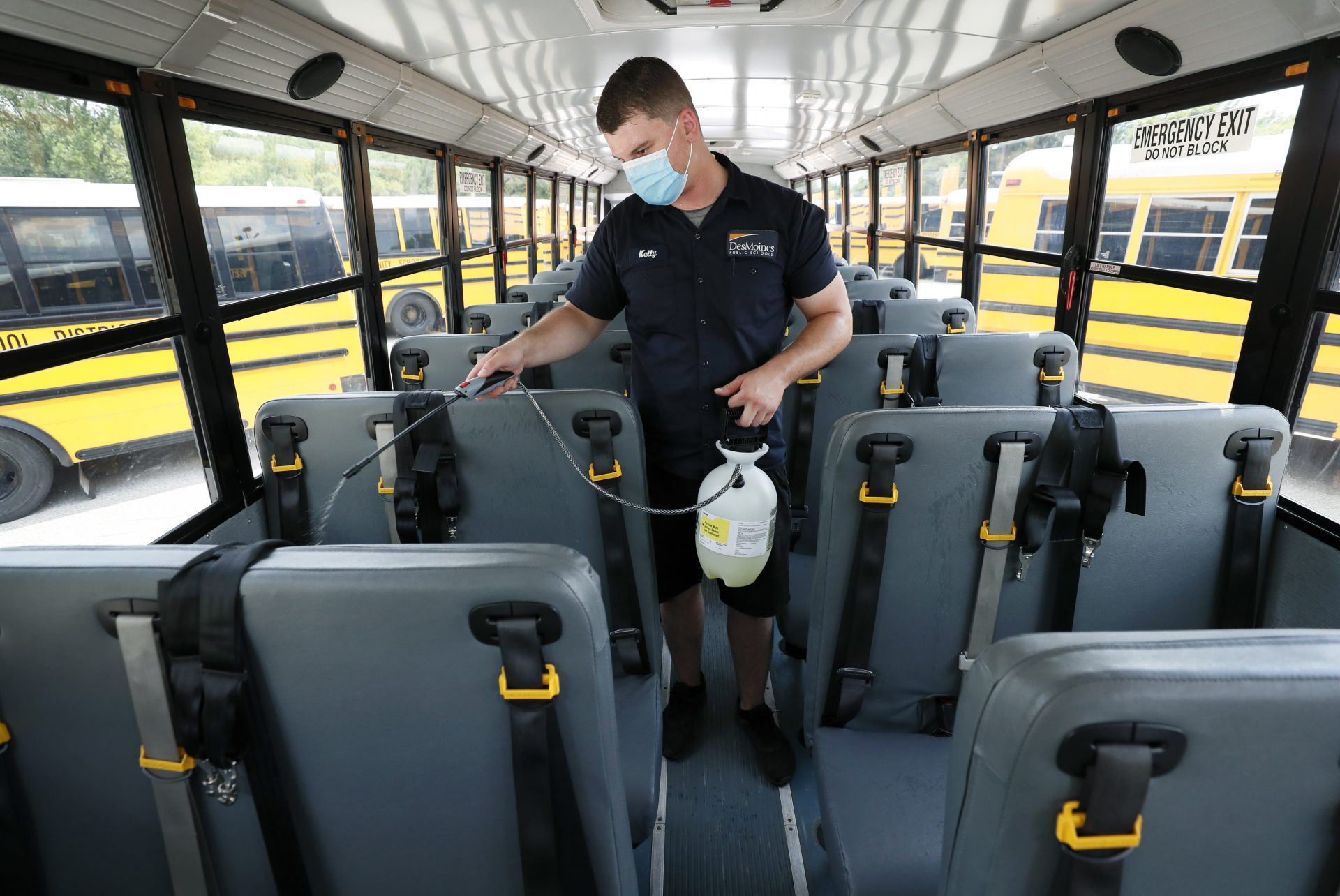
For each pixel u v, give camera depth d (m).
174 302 2.31
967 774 0.71
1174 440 1.42
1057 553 1.47
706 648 2.70
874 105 5.30
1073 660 0.64
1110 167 3.37
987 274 4.93
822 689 1.59
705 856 1.83
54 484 2.32
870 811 1.35
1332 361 2.12
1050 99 3.63
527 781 0.89
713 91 4.87
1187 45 2.54
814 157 9.02
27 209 1.96
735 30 3.18
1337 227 2.08
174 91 2.31
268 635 0.85
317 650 0.86
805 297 1.79
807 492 2.64
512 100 4.87
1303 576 1.84
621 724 1.62
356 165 3.78
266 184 3.08
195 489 2.51
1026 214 4.32
